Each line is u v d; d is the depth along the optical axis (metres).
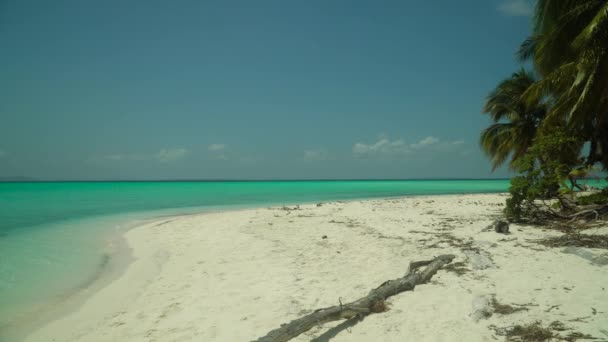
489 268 6.50
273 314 5.16
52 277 7.61
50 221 16.27
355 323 4.72
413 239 9.93
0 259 9.11
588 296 4.98
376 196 35.78
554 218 11.66
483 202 22.50
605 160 14.70
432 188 62.78
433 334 4.23
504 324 4.33
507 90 25.56
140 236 12.28
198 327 4.89
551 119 13.29
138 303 6.01
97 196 35.00
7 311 5.80
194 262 8.55
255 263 8.09
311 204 25.38
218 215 18.05
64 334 4.96
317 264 7.74
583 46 10.25
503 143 25.62
